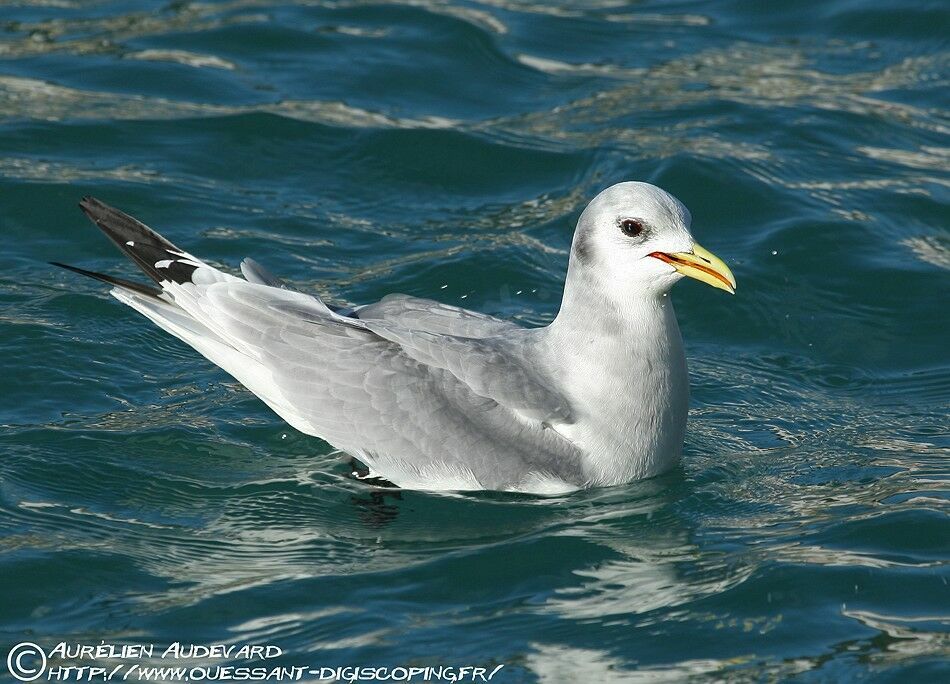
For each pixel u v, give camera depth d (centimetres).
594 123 2034
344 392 1306
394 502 1291
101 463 1323
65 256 1689
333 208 1830
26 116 1945
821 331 1631
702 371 1552
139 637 1080
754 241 1777
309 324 1331
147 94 2030
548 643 1073
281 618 1106
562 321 1298
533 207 1850
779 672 1031
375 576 1169
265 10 2302
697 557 1195
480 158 1942
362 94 2075
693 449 1385
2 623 1096
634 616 1106
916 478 1320
